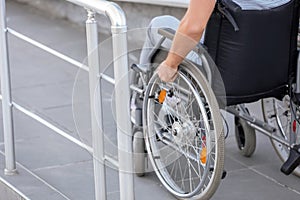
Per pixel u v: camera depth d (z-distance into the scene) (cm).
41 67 584
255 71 336
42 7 754
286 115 371
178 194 355
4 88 361
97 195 305
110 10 263
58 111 488
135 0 609
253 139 394
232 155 408
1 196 375
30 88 537
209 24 321
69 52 627
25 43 651
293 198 360
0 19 349
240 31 324
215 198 361
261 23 326
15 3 785
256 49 331
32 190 361
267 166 394
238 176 384
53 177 381
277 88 350
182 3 575
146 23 613
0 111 463
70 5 714
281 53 340
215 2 310
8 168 377
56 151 418
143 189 369
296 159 351
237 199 359
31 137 440
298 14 339
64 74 565
